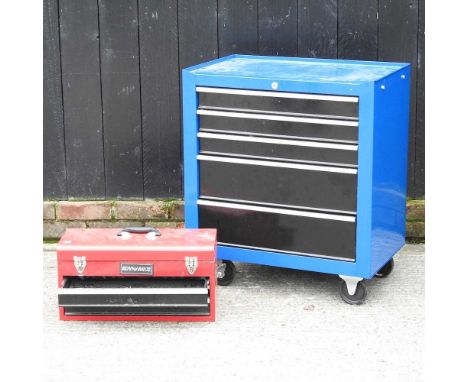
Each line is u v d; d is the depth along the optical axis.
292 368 3.53
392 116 3.97
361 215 3.88
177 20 4.38
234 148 4.01
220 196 4.07
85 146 4.51
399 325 3.81
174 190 4.55
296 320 3.86
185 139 4.05
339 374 3.49
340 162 3.87
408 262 4.33
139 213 4.54
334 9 4.32
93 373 3.52
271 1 4.34
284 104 3.90
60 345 3.70
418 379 3.46
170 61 4.42
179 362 3.58
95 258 3.83
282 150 3.95
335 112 3.83
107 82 4.45
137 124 4.48
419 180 4.46
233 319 3.87
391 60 4.35
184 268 3.83
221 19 4.37
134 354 3.64
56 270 4.29
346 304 3.98
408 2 4.30
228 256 4.11
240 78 3.93
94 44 4.41
